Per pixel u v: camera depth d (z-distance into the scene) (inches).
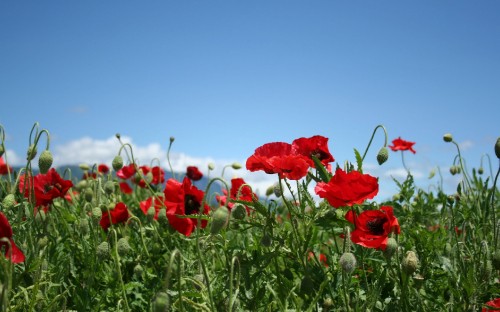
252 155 24.0
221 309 21.7
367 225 22.6
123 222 32.9
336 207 22.5
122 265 30.9
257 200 23.9
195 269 29.3
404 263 21.8
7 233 18.4
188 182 27.2
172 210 26.5
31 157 26.5
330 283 23.7
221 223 19.8
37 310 22.9
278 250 24.0
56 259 27.5
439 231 28.0
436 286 26.5
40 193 30.9
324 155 27.1
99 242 31.2
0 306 17.7
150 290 28.3
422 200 36.6
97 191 33.1
